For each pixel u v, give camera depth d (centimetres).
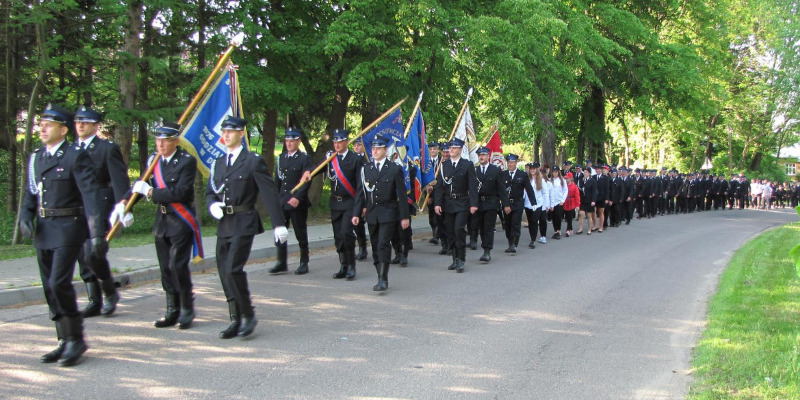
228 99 717
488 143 1384
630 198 1897
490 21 1462
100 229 474
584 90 2508
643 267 1041
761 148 4619
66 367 482
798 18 4150
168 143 585
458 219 945
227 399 427
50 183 485
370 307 701
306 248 909
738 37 3731
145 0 1171
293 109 1680
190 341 558
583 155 2889
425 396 440
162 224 598
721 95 2859
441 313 680
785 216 2708
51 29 1291
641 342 588
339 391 446
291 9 1576
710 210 3036
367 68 1401
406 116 1495
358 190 816
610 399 441
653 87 2419
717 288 860
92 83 1402
